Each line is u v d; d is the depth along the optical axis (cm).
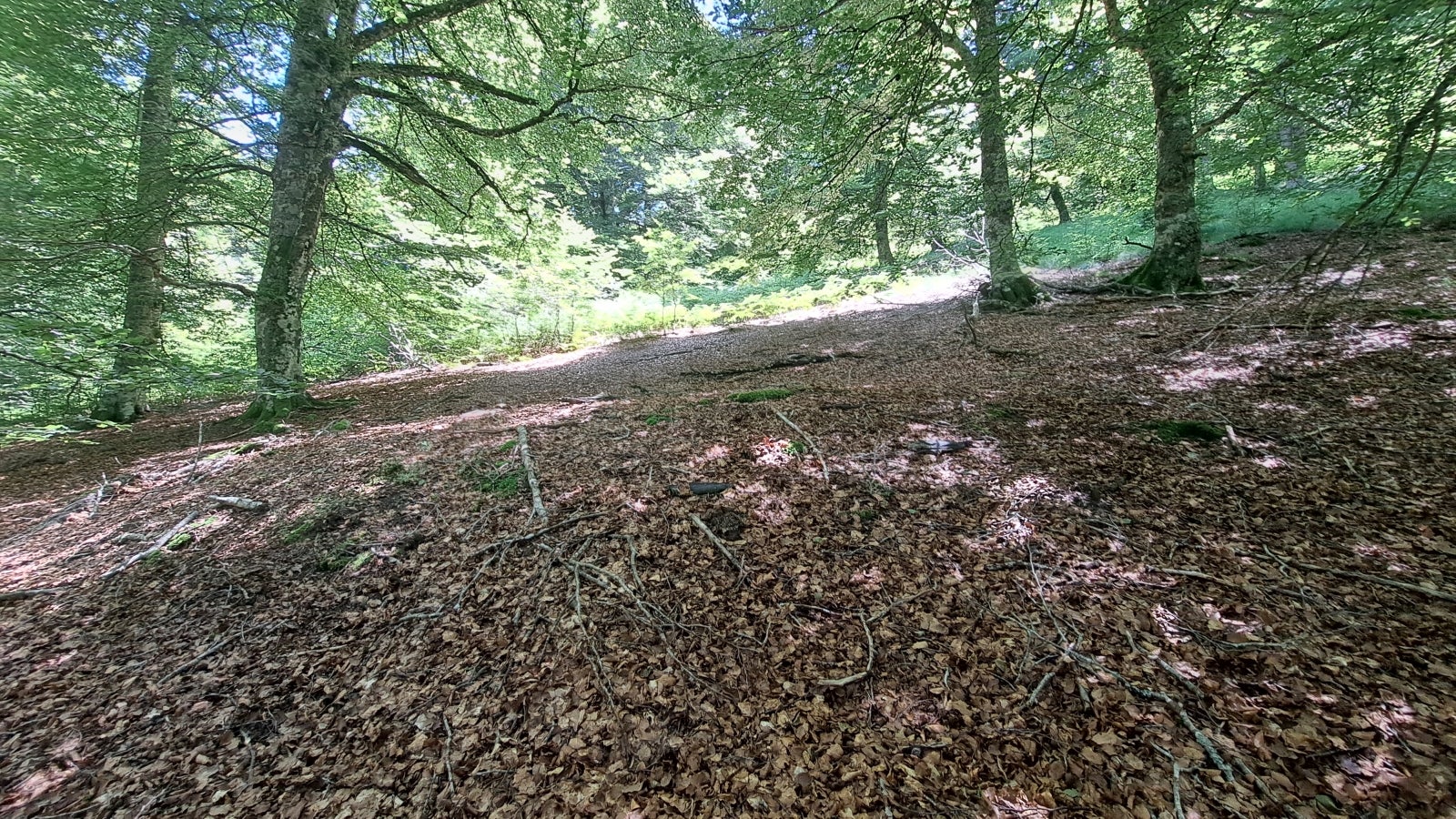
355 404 1002
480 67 1246
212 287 771
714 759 250
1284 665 258
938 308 1262
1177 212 912
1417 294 692
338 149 959
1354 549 320
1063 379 644
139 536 493
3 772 277
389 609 374
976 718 255
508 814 235
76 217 658
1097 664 274
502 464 547
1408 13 316
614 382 1005
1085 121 1105
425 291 1202
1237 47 610
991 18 531
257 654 347
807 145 716
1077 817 207
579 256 1795
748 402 671
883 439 520
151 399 1246
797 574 362
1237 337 668
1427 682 238
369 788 255
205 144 916
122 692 325
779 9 642
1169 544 348
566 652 321
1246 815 200
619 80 1197
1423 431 413
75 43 545
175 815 251
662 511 439
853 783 231
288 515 500
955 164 766
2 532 544
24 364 493
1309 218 1102
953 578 345
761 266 1077
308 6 841
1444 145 367
